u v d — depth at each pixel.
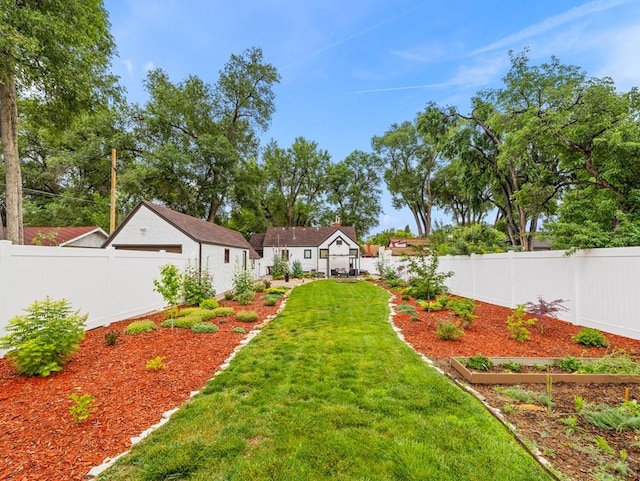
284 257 28.25
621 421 2.91
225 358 5.01
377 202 42.12
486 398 3.60
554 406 3.35
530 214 12.94
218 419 3.05
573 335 5.90
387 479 2.23
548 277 7.52
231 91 25.97
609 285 5.93
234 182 25.88
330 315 8.63
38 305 4.32
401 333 6.64
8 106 8.84
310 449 2.57
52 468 2.32
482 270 10.47
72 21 8.78
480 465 2.37
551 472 2.29
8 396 3.45
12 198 8.97
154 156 21.02
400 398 3.53
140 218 12.79
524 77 14.80
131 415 3.13
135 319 7.86
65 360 4.36
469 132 17.05
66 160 19.70
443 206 38.31
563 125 9.37
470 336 6.20
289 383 3.96
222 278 15.52
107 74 11.34
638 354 4.85
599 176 8.81
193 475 2.27
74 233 16.05
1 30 6.79
